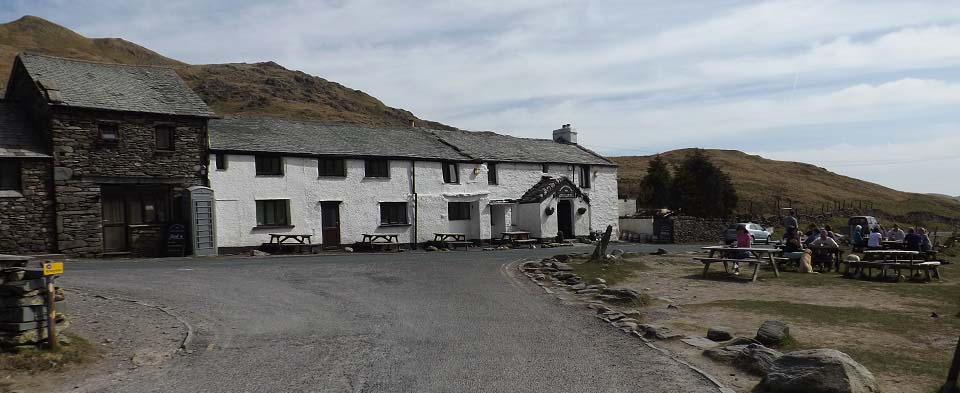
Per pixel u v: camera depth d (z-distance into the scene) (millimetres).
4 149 20750
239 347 8992
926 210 82500
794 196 87688
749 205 68062
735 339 8945
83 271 16562
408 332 9961
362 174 29922
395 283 15430
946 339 9180
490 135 40156
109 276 15523
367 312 11672
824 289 14820
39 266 8477
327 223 28844
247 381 7348
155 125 23750
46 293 8320
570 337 9594
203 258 22469
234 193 25781
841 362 6434
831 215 60531
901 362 7832
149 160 23547
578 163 39406
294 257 23406
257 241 26375
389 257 23484
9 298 8148
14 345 8008
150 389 7086
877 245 22641
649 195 55000
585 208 37844
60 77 23234
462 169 33812
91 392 7000
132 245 23234
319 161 28656
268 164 27219
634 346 8992
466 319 11023
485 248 31609
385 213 30938
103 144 22484
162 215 24297
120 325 10031
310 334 9812
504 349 8812
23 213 20984
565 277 16422
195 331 9938
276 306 12180
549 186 35656
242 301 12633
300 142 28625
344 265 19344
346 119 101188
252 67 142875
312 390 6977
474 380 7293
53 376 7578
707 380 7266
